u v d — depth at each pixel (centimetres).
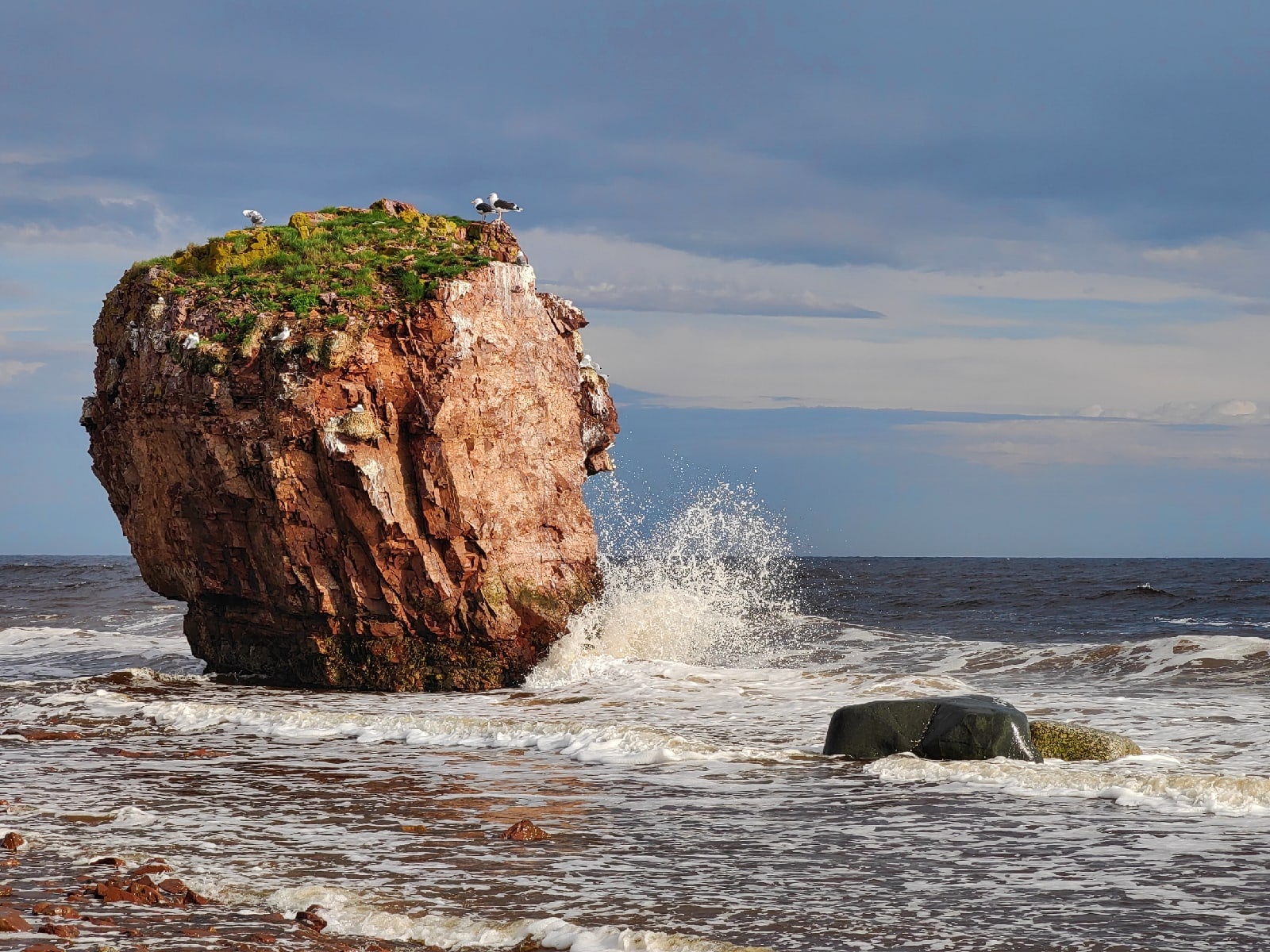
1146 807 1194
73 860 1024
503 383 2495
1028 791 1283
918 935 800
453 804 1273
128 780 1441
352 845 1083
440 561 2430
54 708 2150
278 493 2359
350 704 2209
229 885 937
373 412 2369
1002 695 2139
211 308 2509
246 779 1441
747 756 1540
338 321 2381
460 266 2523
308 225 2858
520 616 2497
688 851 1045
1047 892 900
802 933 808
